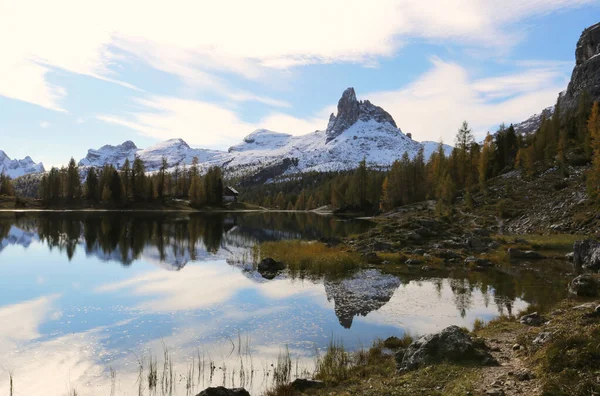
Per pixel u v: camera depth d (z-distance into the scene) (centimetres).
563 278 3105
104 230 6962
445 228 5581
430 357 1336
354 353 1644
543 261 3972
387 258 4106
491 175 11194
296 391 1270
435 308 2347
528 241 4772
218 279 3200
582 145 9419
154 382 1381
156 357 1628
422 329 1964
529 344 1362
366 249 4656
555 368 1040
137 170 14800
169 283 3042
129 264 3881
